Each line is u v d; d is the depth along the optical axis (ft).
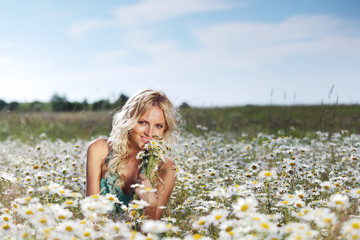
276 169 12.74
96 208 7.00
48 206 6.91
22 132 28.73
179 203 11.87
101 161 9.57
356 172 12.71
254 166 12.20
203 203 9.20
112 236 6.57
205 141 22.82
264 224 6.30
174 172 9.69
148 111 8.80
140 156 8.78
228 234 6.48
